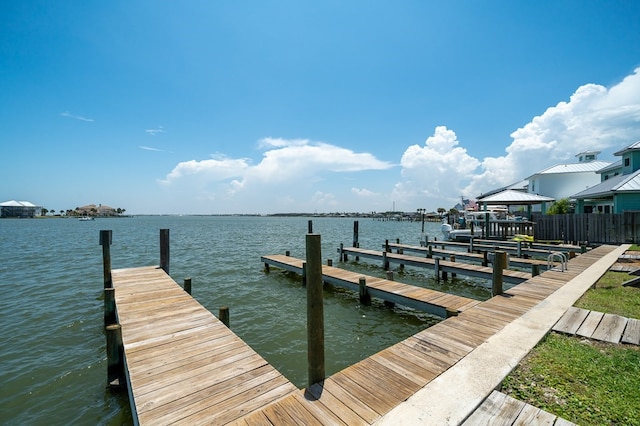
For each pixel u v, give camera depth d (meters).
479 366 3.85
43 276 14.58
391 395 3.32
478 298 11.40
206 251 24.39
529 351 4.29
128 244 29.83
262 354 6.94
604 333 4.82
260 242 32.50
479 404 3.12
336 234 44.41
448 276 14.76
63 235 40.22
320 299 3.64
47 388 5.51
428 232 48.47
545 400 3.21
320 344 3.65
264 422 2.97
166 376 4.07
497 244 20.56
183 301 7.54
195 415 3.27
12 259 19.66
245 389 3.78
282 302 10.77
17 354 6.79
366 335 7.96
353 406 3.15
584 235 18.56
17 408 4.97
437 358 4.09
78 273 15.27
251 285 13.12
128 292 8.36
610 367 3.82
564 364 3.93
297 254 23.11
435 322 8.85
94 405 5.04
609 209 26.12
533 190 39.78
